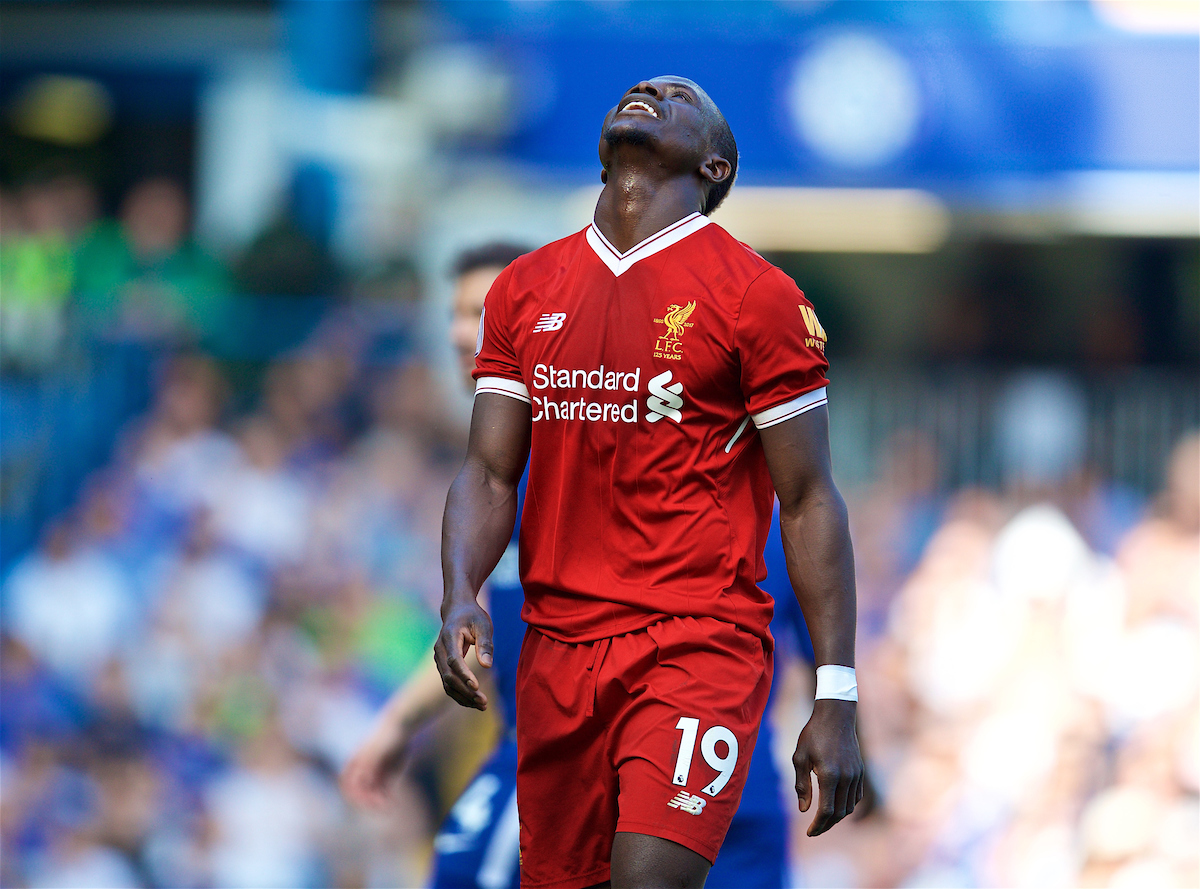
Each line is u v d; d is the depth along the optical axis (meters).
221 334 29.81
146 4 39.88
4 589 28.02
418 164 35.62
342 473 28.98
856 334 35.09
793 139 33.06
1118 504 28.55
